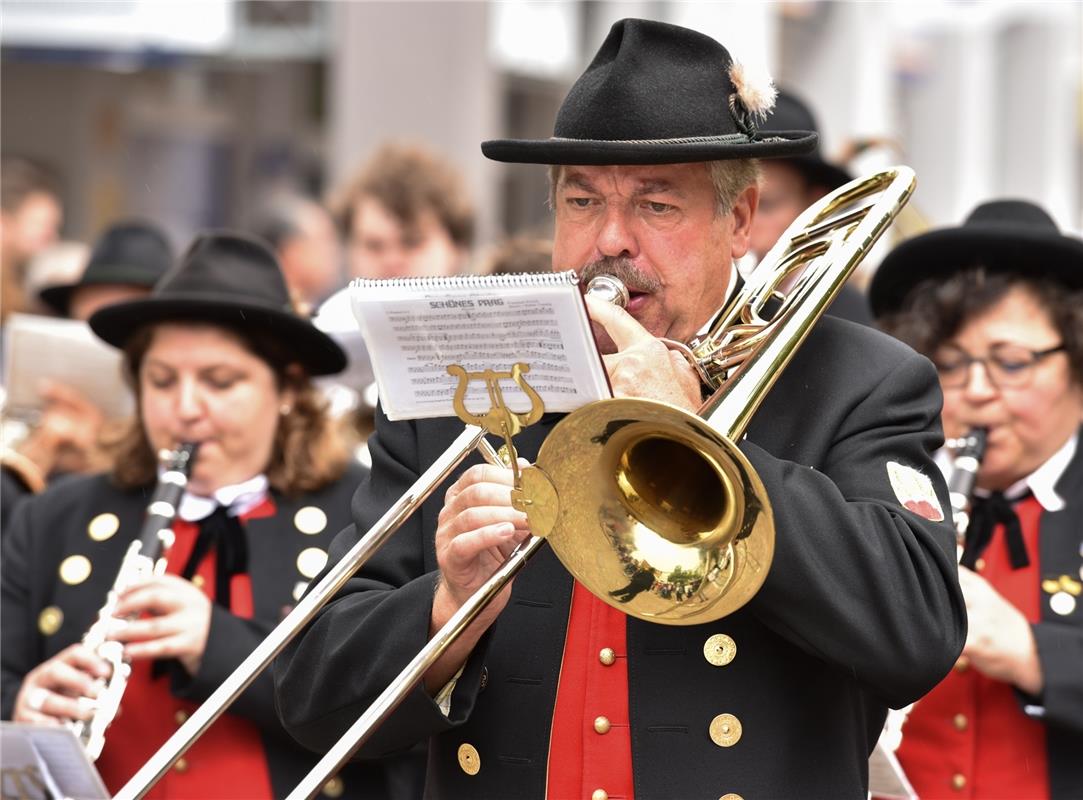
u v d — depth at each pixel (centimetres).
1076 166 4075
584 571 611
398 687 636
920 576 642
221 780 909
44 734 742
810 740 664
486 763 682
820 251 703
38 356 1315
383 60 2261
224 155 2762
